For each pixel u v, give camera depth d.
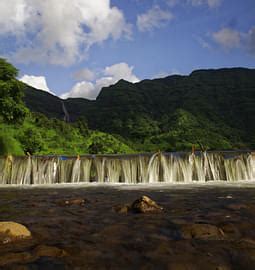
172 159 20.94
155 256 5.02
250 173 20.59
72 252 5.22
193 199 11.55
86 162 21.86
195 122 138.25
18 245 5.59
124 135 120.25
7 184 21.44
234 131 145.62
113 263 4.73
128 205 9.48
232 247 5.41
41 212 9.12
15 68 30.69
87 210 9.38
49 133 43.00
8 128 36.72
